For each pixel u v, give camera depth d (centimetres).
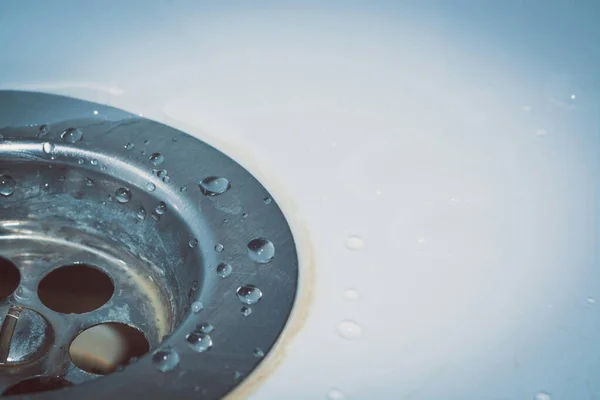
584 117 15
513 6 16
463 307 13
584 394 12
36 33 15
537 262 13
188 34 15
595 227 13
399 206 14
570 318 12
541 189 14
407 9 16
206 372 12
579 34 15
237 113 15
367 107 15
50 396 12
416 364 12
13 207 15
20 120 15
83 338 15
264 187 14
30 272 15
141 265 15
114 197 15
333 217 14
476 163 14
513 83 15
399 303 13
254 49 15
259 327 13
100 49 15
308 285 13
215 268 13
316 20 15
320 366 12
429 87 15
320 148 15
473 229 14
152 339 14
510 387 12
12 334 14
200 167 14
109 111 15
